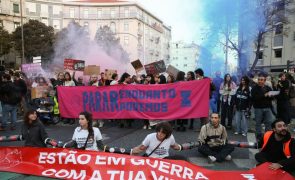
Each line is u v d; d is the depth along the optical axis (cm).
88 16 8006
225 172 502
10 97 962
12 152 558
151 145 548
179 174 498
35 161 541
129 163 512
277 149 552
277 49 3666
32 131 605
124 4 7925
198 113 923
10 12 6194
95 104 988
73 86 1002
